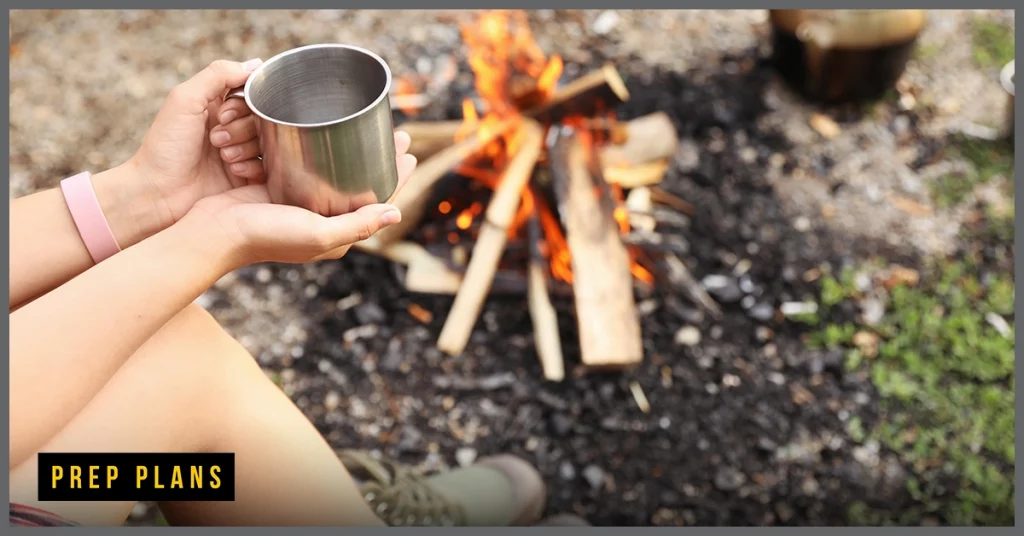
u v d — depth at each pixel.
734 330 2.59
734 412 2.43
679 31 3.45
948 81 3.30
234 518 1.36
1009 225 2.84
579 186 2.60
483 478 2.16
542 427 2.40
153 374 1.23
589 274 2.48
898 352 2.54
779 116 3.16
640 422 2.41
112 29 3.40
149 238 1.18
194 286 1.16
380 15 3.46
